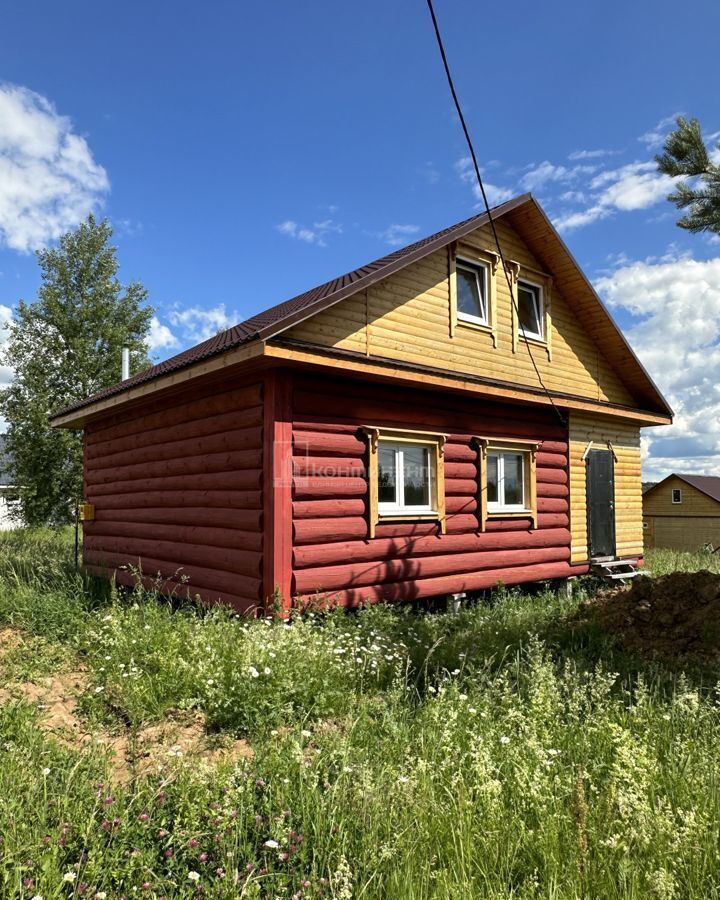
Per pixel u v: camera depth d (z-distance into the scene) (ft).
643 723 13.60
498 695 14.89
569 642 22.62
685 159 26.20
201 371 24.86
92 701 15.31
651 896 8.13
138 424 34.30
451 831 9.33
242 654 16.57
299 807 10.04
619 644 22.39
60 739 13.38
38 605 24.32
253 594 24.09
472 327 31.78
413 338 28.60
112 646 18.84
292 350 22.67
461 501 30.86
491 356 32.81
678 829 9.27
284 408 23.81
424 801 10.05
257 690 14.97
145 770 12.13
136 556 33.68
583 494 38.65
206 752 13.33
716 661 20.01
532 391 33.17
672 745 12.24
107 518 38.01
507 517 33.32
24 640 21.31
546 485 36.06
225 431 26.61
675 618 22.81
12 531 74.59
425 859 8.88
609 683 14.94
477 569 31.30
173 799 10.18
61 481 72.59
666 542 140.77
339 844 9.11
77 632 21.57
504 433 33.58
